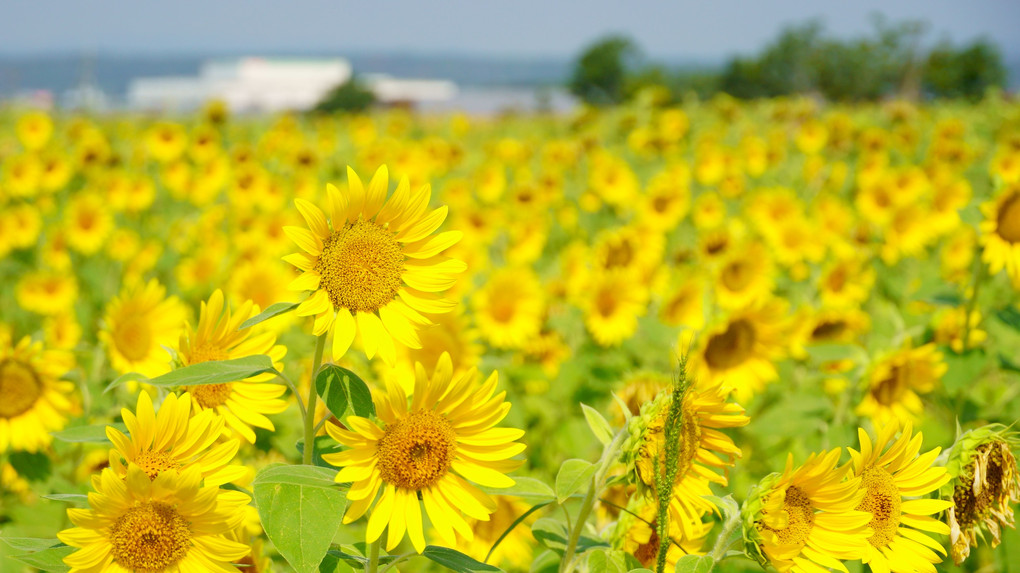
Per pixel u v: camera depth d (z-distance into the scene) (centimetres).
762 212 748
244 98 11625
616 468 201
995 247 354
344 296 172
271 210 921
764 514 169
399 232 179
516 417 389
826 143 1228
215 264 641
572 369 427
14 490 351
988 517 193
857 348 336
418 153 1071
